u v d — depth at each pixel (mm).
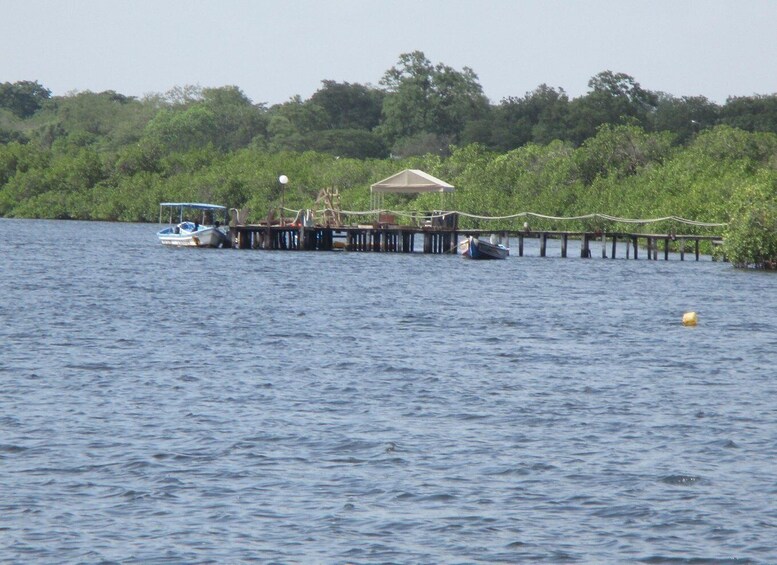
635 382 118438
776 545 68000
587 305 198625
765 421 99688
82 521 70812
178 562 64750
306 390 111062
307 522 71188
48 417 96750
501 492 77312
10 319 164500
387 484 78750
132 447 87312
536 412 102062
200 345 141000
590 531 70188
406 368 124688
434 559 65625
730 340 153625
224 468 82062
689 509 74188
